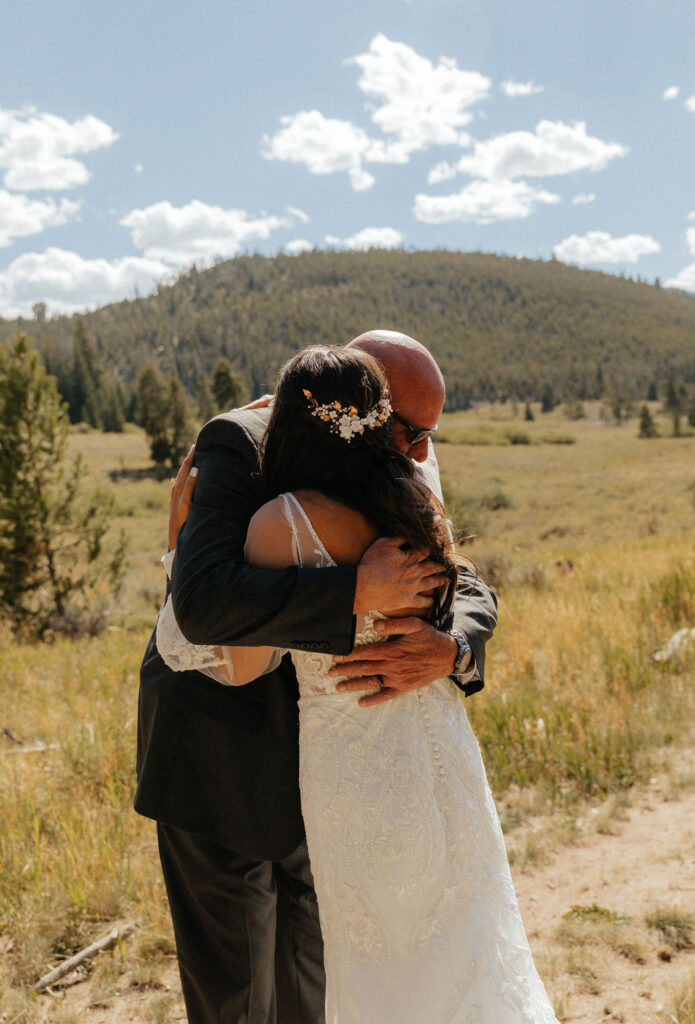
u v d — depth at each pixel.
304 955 1.94
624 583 8.72
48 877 3.17
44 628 11.37
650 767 4.11
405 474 1.49
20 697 6.33
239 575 1.38
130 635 9.88
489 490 49.22
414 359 1.61
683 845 3.33
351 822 1.50
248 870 1.75
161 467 74.75
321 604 1.37
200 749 1.67
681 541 13.78
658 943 2.66
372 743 1.52
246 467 1.54
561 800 3.84
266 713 1.68
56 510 11.82
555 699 4.91
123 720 4.97
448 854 1.52
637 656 5.60
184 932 1.77
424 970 1.46
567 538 33.12
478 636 1.69
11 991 2.53
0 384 11.53
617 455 87.94
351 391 1.43
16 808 3.68
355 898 1.49
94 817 3.60
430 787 1.53
